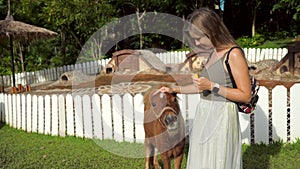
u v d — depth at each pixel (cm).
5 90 1197
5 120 739
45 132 642
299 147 474
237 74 242
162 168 410
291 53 985
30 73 1423
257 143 506
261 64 1152
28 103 662
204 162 273
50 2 1560
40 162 462
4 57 1788
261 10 2161
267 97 499
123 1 1678
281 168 405
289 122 513
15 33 1018
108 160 457
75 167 437
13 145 557
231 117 263
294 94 496
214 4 2056
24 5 1666
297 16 1420
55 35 1142
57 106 620
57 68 1468
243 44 1798
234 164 269
